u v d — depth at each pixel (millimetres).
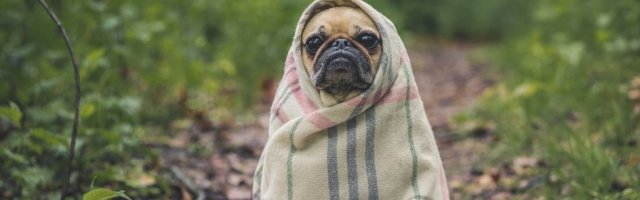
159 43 2914
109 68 2432
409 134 1447
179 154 2324
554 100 2684
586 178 1903
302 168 1440
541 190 2023
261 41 3521
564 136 2287
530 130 2414
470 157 2398
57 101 2135
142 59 2770
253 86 3256
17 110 1779
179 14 3506
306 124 1430
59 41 2500
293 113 1464
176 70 2877
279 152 1461
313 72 1430
